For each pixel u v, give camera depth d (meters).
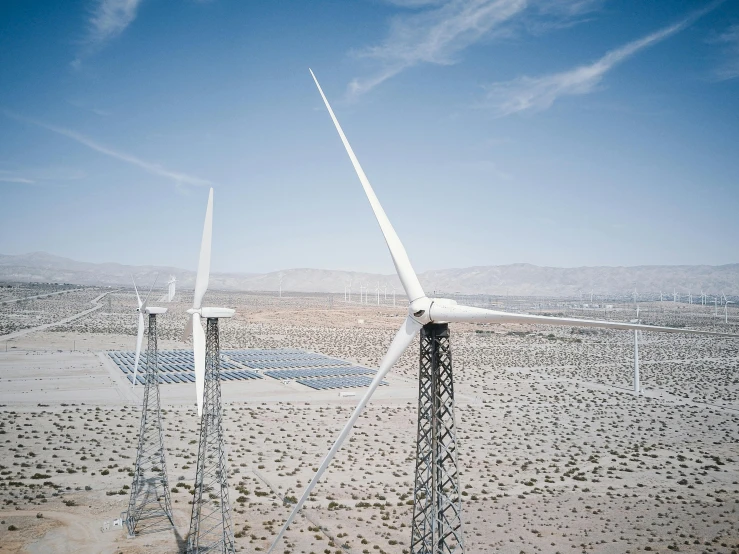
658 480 69.25
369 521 54.12
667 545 49.66
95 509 54.84
